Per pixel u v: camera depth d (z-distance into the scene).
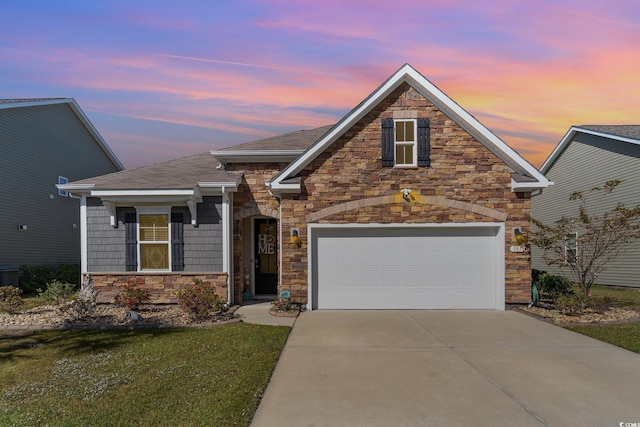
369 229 11.08
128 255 11.50
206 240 11.50
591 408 4.80
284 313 10.20
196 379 5.67
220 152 12.33
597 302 11.52
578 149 20.12
